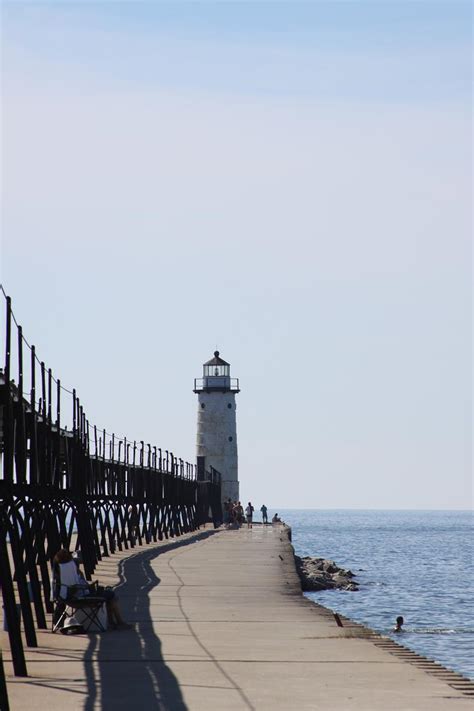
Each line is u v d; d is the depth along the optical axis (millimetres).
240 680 48688
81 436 111000
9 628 49531
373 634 65062
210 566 124250
